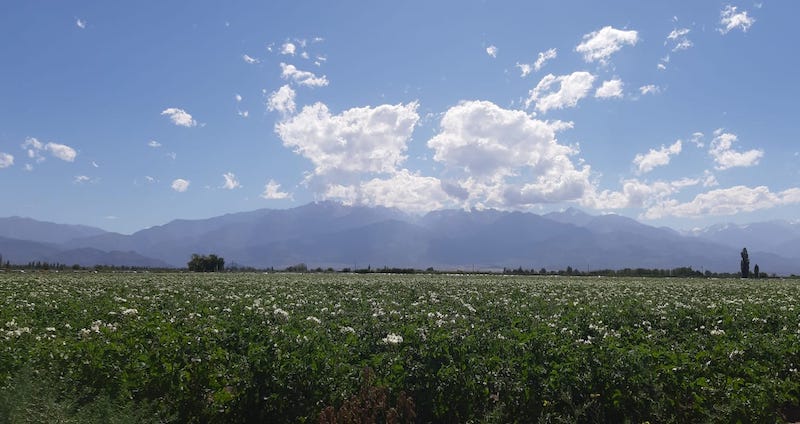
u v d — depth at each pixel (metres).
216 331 14.05
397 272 120.19
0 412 9.45
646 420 11.70
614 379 12.02
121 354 12.52
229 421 11.08
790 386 12.97
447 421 11.71
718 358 13.75
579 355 12.82
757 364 13.54
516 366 12.72
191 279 56.88
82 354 12.46
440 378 11.84
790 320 20.44
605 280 70.38
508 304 28.42
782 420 12.28
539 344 13.88
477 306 27.62
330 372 11.59
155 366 11.70
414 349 13.16
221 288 39.41
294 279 60.09
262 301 27.38
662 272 119.94
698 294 37.25
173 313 22.27
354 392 11.27
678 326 20.53
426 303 28.05
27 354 12.60
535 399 11.88
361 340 14.99
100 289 35.56
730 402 11.59
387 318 20.41
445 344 13.23
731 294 37.53
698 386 11.91
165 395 11.50
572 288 43.12
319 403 11.00
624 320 21.58
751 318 21.05
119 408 10.65
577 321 20.12
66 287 36.84
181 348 12.18
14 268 109.00
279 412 10.98
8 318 18.16
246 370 11.39
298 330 14.57
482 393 11.90
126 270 111.38
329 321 19.11
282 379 11.14
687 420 11.86
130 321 17.25
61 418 9.76
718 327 19.88
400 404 10.05
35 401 10.17
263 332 13.68
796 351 15.12
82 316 19.81
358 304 27.72
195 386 11.42
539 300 30.95
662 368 12.32
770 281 72.00
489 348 14.03
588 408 11.79
